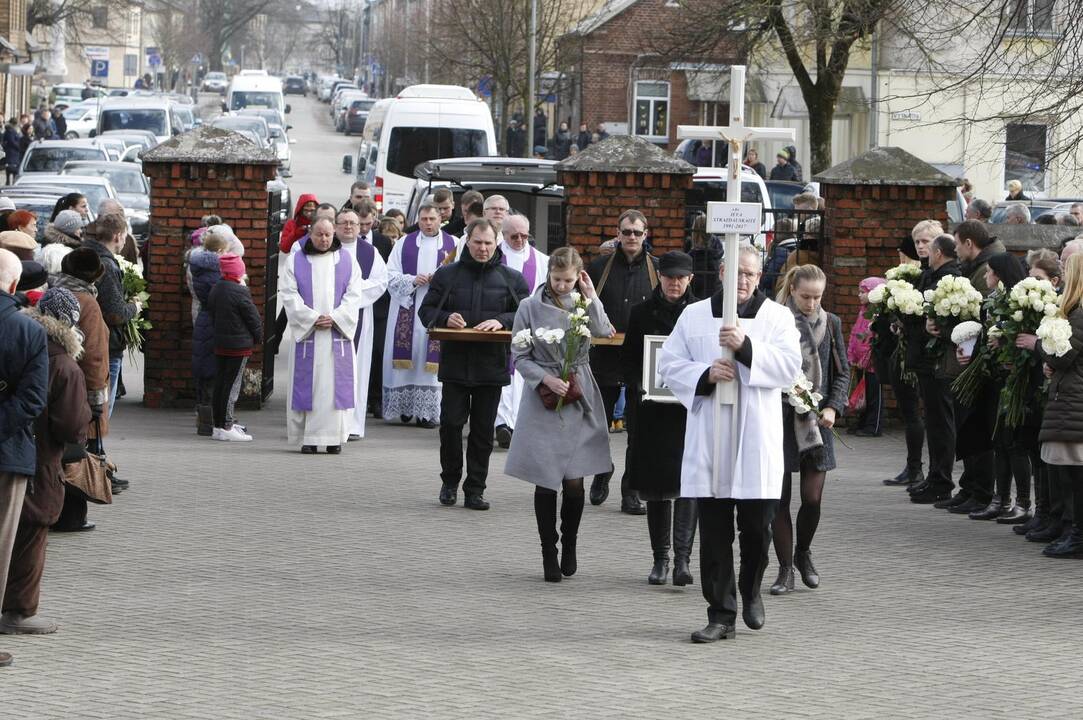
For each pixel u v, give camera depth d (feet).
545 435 37.06
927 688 28.78
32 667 28.99
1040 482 43.45
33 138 210.79
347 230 55.36
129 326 48.49
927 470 54.08
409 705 26.96
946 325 46.55
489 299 45.83
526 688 28.19
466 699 27.40
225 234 57.16
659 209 66.03
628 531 43.24
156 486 47.42
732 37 118.01
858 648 31.65
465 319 45.75
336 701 27.12
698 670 29.71
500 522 43.96
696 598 35.86
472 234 45.83
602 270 48.08
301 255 53.98
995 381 45.44
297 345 54.08
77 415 31.58
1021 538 43.50
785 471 36.06
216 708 26.53
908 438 50.78
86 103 258.98
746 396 31.30
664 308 36.70
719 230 30.68
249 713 26.27
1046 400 42.04
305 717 26.12
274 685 28.04
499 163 78.54
